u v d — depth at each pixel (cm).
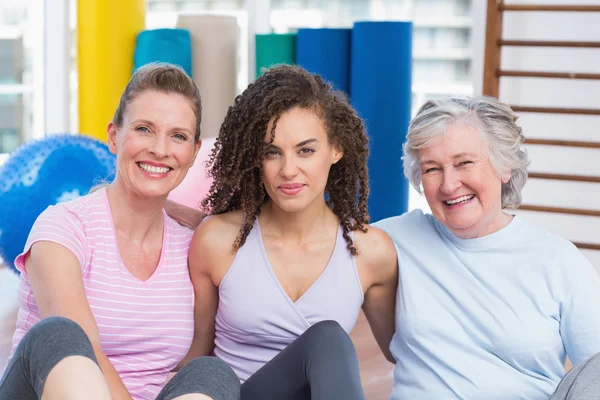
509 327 203
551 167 477
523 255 206
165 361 204
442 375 205
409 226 220
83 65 487
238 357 212
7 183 356
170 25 555
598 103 464
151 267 204
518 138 206
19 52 514
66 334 159
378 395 296
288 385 186
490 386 202
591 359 180
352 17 525
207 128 494
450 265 210
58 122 519
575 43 433
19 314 201
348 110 207
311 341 183
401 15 518
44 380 153
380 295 222
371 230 215
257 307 206
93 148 363
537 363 204
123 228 202
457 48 511
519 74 447
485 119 203
